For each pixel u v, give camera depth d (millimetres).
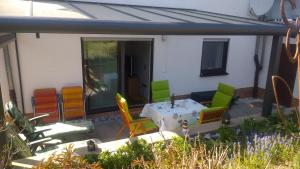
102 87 8250
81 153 4391
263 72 10273
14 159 4348
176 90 8984
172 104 6371
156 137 4961
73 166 3312
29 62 6719
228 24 4848
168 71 8688
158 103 6699
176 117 5898
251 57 10289
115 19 4074
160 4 8328
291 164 3936
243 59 10125
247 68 10344
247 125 5625
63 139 5941
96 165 3459
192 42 8820
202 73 9469
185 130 5031
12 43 6457
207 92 9203
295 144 4441
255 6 8773
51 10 4707
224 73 9812
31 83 6871
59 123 6137
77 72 7375
